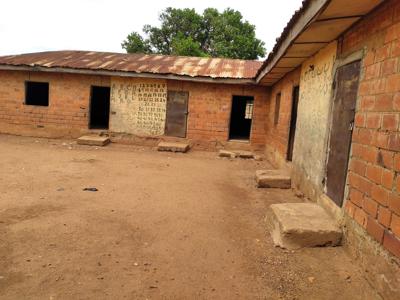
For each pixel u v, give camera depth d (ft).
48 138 40.93
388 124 9.76
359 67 12.49
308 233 12.39
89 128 40.75
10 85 40.73
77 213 15.37
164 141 39.96
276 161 30.48
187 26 91.56
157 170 26.84
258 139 39.34
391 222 9.16
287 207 14.90
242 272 10.81
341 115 14.19
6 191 18.22
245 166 31.40
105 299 8.93
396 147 9.20
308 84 20.70
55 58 42.73
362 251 10.78
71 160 28.68
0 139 38.52
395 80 9.61
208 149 39.70
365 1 10.66
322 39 15.98
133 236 13.19
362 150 11.43
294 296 9.52
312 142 18.57
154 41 94.58
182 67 40.70
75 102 40.16
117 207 16.67
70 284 9.50
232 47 84.48
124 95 40.01
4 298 8.67
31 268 10.25
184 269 10.82
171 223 14.92
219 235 13.84
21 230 13.05
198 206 17.74
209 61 45.65
